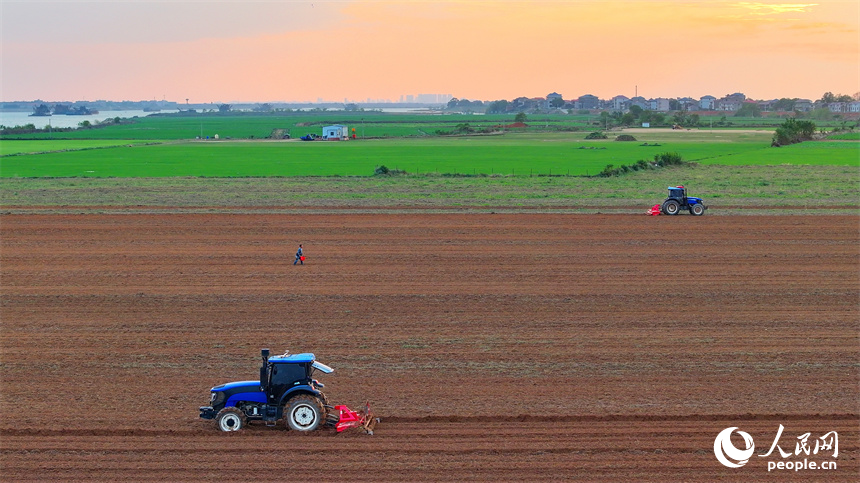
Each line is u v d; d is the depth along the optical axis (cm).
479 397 4362
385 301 6419
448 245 8750
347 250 8481
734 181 15712
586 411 4159
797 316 5969
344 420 3906
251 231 9644
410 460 3619
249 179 16262
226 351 5200
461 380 4631
